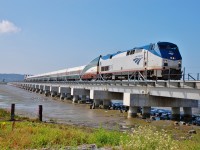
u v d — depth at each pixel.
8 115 32.34
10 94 105.19
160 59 37.53
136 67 44.03
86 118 40.16
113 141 16.62
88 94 72.62
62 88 83.25
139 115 42.62
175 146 12.90
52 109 53.53
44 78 139.88
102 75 60.66
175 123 34.94
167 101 41.56
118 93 57.34
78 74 81.75
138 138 13.42
